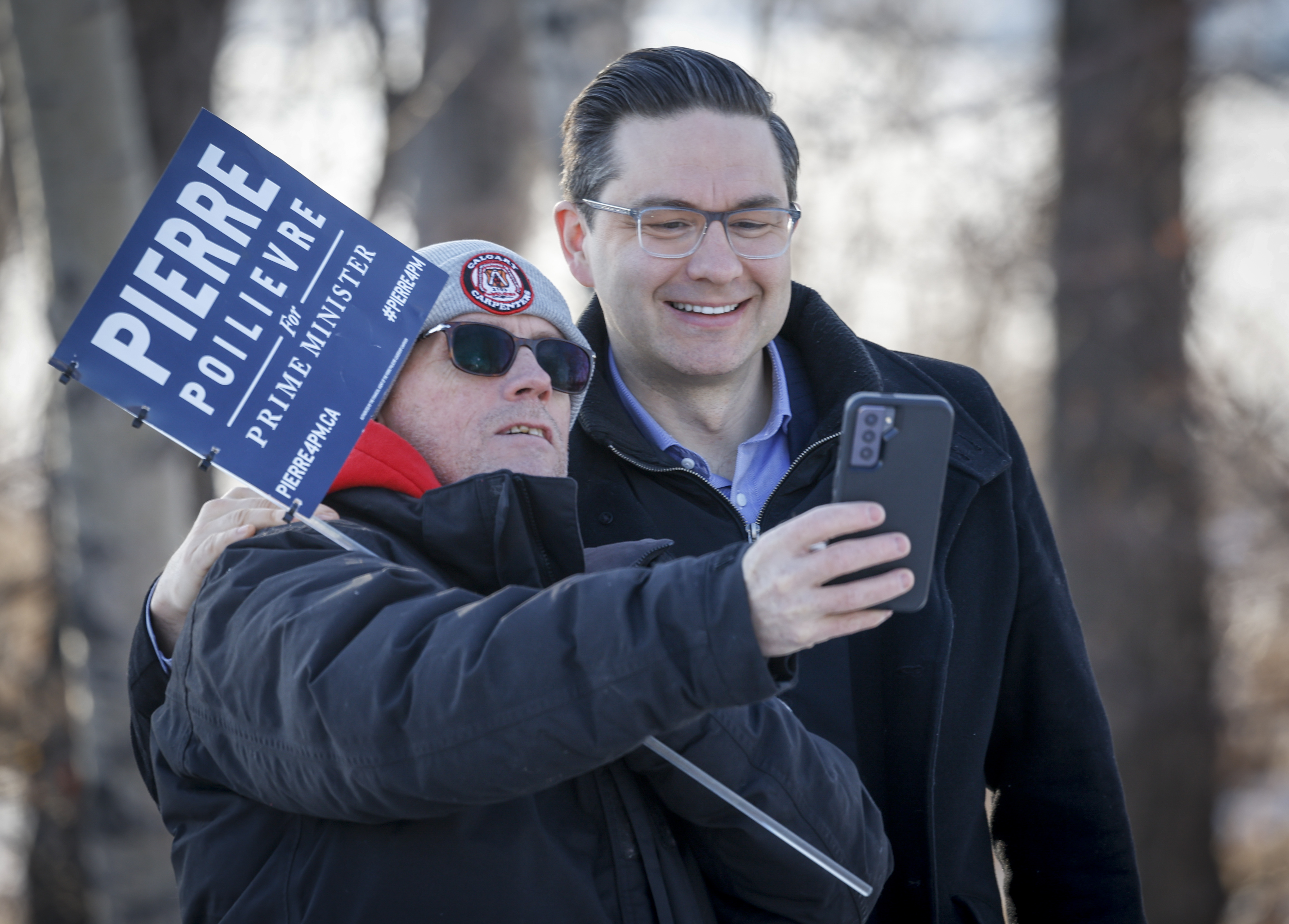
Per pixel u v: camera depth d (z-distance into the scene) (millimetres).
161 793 4523
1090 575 20500
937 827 5930
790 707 5602
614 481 5980
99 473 12562
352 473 4824
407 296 5000
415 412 5133
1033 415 23484
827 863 4422
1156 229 20344
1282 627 21359
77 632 12914
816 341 6363
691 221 5930
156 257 4676
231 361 4695
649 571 3820
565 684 3643
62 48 11789
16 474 16641
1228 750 21969
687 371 6023
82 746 13148
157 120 17078
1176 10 20062
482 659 3688
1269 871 22062
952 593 5988
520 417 5145
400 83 24672
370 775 3762
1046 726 6312
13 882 18109
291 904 4191
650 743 4234
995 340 22078
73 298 12180
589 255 6258
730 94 6031
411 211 25484
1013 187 20828
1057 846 6402
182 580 4750
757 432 6359
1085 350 20484
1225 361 20406
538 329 5312
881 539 3543
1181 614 20328
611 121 6102
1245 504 20609
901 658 5781
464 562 4617
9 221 17844
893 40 21594
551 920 4270
